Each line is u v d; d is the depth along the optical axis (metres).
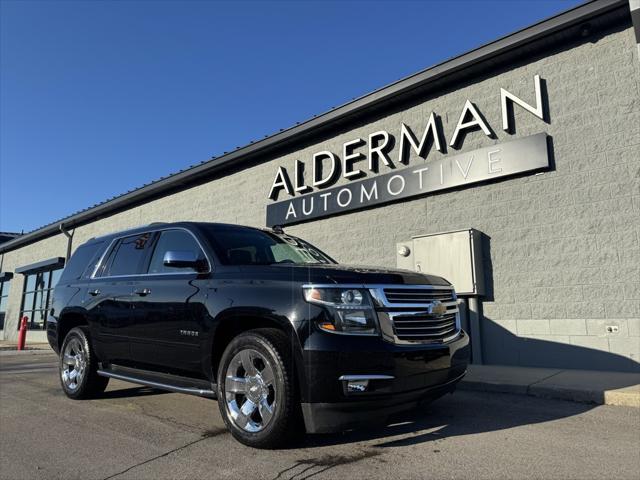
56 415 5.27
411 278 4.12
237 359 4.03
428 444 3.93
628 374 6.75
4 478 3.44
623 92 7.48
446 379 4.09
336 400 3.49
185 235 5.12
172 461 3.66
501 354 8.13
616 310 7.21
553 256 7.82
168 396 6.18
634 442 3.97
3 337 24.77
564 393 5.73
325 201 11.13
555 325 7.69
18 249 25.80
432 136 9.52
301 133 11.69
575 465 3.44
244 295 4.08
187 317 4.49
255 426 3.86
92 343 5.81
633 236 7.17
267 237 5.44
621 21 7.61
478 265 8.40
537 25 8.00
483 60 8.63
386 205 10.09
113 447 4.07
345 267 4.15
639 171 7.21
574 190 7.74
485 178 8.54
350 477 3.24
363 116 10.74
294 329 3.68
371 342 3.61
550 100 8.13
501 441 4.01
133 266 5.52
